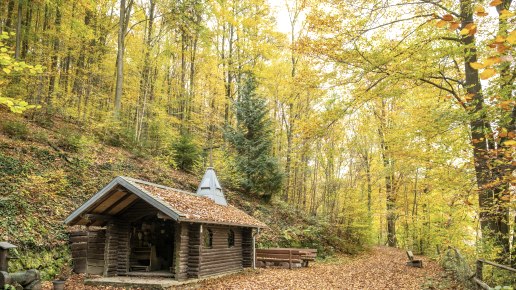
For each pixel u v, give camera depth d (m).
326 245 25.25
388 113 22.27
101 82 27.91
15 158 14.81
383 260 23.34
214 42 32.44
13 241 11.19
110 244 13.14
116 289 11.16
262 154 25.50
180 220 11.44
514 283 10.43
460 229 18.17
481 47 10.70
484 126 10.34
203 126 29.67
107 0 26.06
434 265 20.53
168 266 14.82
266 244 21.64
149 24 28.66
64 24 21.48
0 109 18.23
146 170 21.19
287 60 29.83
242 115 25.92
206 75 31.62
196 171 25.23
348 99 11.63
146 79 29.53
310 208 36.16
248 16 31.19
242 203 24.47
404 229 32.44
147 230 14.64
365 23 10.70
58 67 24.56
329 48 11.13
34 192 13.82
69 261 12.73
